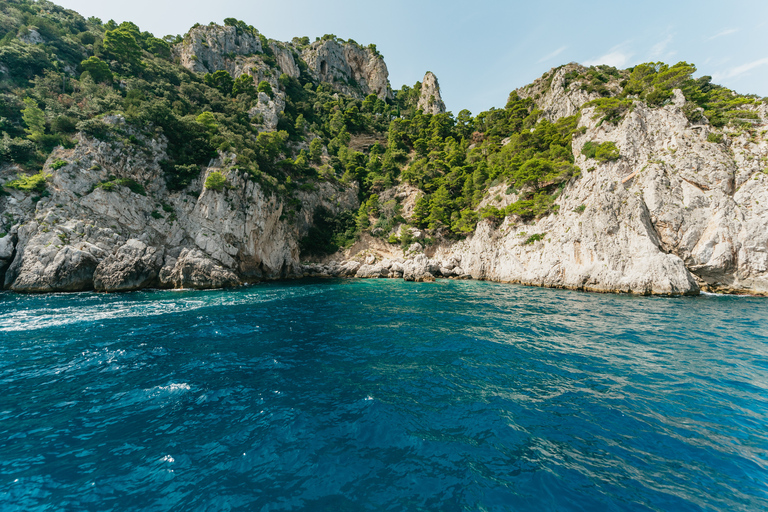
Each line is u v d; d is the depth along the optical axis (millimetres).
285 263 50281
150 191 36656
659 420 8336
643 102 42938
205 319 19719
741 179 35094
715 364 12633
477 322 20016
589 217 38000
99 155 33406
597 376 11398
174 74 64000
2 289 27750
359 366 12352
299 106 91188
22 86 37750
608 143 40312
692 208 35531
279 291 34219
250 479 6098
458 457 6805
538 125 61750
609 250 35875
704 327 18812
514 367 12312
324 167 70625
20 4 53031
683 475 6234
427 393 9969
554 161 47594
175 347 14297
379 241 61750
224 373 11500
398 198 70062
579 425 8094
